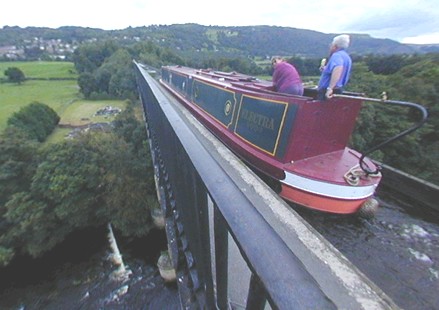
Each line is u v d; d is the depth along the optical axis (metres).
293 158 5.01
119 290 18.61
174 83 15.82
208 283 1.75
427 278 3.84
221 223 1.12
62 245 23.81
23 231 21.69
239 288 2.27
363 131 23.09
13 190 23.86
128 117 34.62
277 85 5.96
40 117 45.59
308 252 1.18
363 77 28.95
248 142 6.18
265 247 0.71
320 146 5.22
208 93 9.23
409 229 4.80
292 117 4.82
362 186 4.51
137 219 24.62
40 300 18.34
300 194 4.83
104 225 26.25
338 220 4.79
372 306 0.88
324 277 1.04
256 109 5.92
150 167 25.55
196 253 2.05
